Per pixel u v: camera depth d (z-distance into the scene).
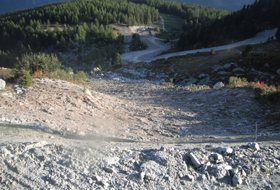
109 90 19.72
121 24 135.75
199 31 80.00
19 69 10.91
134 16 140.38
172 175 3.11
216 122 8.55
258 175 3.30
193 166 3.47
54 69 13.09
